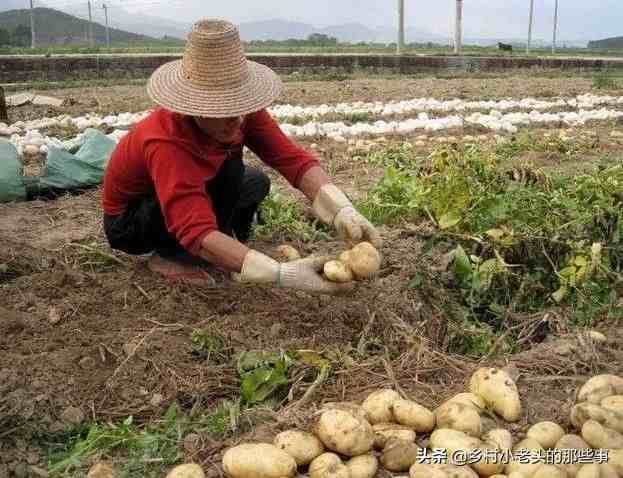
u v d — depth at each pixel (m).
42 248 2.18
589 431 1.29
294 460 1.23
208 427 1.42
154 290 1.85
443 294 1.98
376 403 1.38
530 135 4.39
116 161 1.80
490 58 10.42
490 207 2.22
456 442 1.24
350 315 1.81
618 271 2.18
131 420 1.45
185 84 1.56
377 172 3.47
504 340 1.82
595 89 7.70
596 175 2.47
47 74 8.36
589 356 1.64
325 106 5.71
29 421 1.44
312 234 2.38
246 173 2.06
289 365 1.59
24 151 3.72
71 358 1.58
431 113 5.61
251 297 1.85
